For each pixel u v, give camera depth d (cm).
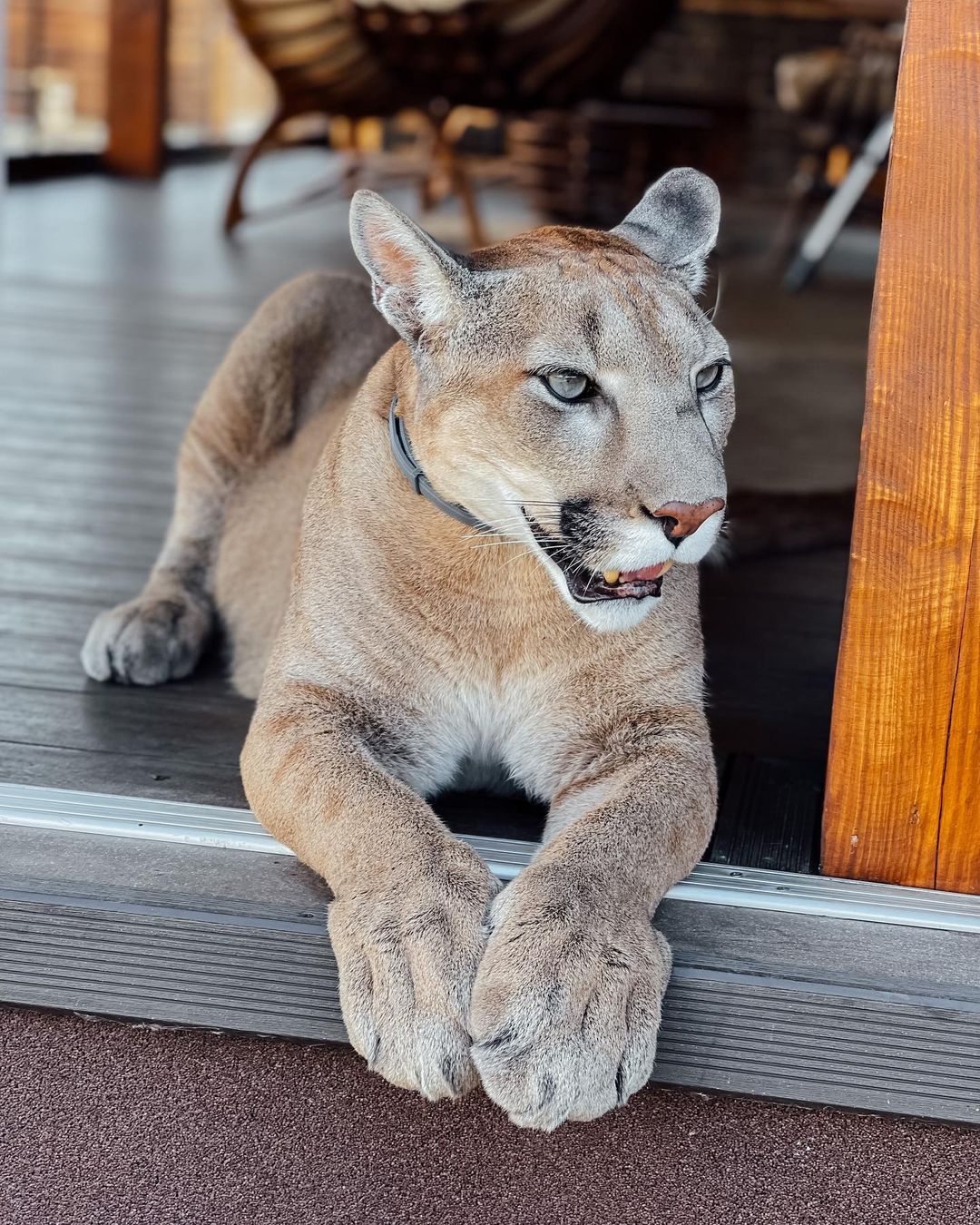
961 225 172
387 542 193
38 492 351
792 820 207
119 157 1026
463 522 186
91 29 988
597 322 171
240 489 272
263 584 252
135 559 309
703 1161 167
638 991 152
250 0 686
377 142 1212
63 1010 176
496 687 197
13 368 473
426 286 180
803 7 1145
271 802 182
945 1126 166
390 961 153
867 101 762
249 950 174
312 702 194
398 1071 149
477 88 704
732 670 272
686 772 185
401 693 196
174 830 191
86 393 449
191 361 498
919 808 185
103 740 223
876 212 805
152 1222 174
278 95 759
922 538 178
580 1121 156
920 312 174
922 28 172
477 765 209
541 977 147
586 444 170
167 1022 175
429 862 162
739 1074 168
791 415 480
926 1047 166
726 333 620
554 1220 167
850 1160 167
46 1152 176
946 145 172
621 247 189
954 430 174
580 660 195
